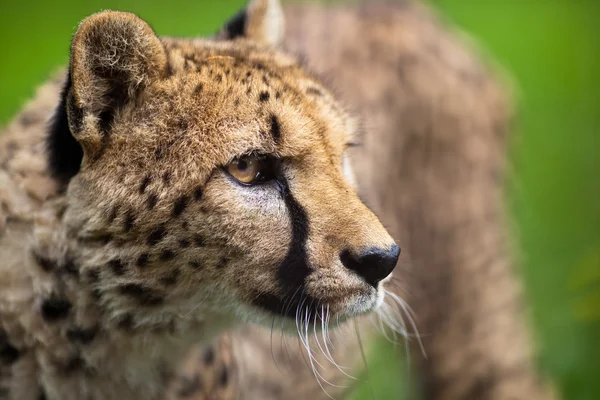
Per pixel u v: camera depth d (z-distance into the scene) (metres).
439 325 12.60
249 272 7.57
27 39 21.69
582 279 12.72
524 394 12.68
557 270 15.16
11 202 7.69
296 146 7.52
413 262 12.30
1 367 7.64
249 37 9.04
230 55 8.06
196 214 7.42
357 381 10.70
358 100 11.45
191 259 7.50
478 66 13.82
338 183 7.70
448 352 12.68
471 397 12.80
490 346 12.75
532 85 21.08
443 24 14.26
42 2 23.88
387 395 12.79
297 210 7.54
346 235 7.52
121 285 7.50
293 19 12.43
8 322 7.58
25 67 19.88
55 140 7.52
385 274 7.62
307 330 7.57
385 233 7.61
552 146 18.86
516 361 12.80
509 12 25.34
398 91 12.15
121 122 7.43
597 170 17.92
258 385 9.57
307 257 7.52
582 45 23.08
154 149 7.41
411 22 13.27
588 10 25.48
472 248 12.77
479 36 23.36
